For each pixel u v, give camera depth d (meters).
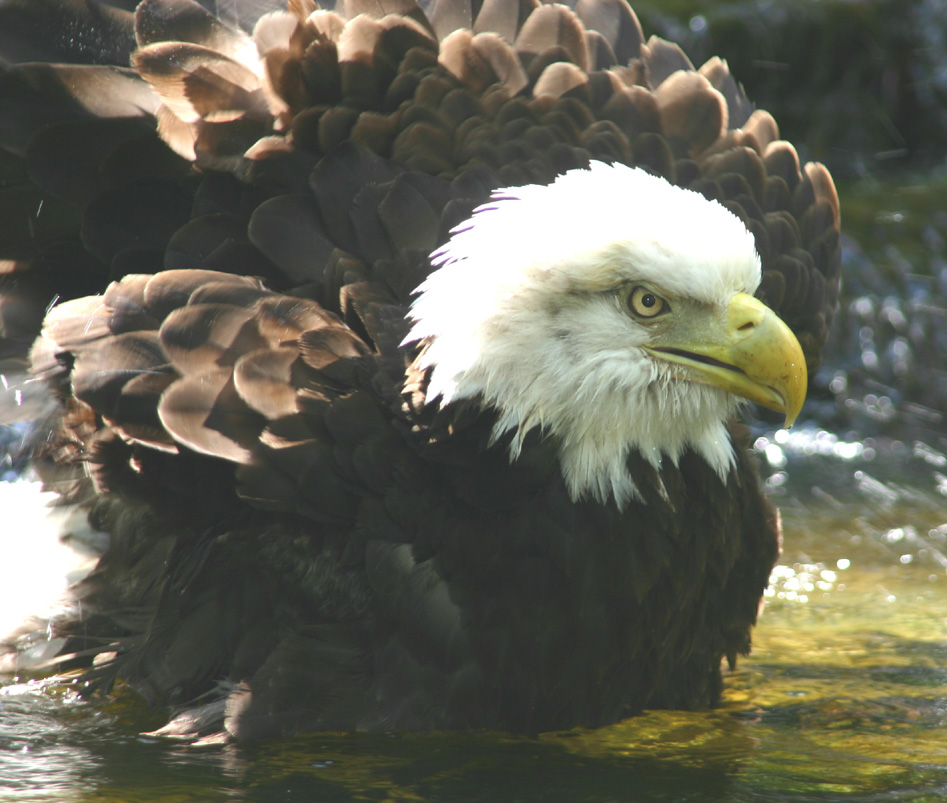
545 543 9.10
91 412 9.95
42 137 10.51
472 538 9.07
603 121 11.03
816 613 12.33
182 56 10.21
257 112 10.42
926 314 21.11
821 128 27.20
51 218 10.80
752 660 11.07
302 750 8.75
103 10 11.20
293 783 8.22
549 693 9.23
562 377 8.93
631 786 8.30
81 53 11.10
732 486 9.77
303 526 9.36
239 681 9.24
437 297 8.92
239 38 10.86
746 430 10.42
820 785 8.31
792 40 26.58
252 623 9.35
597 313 8.94
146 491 9.67
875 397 20.38
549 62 11.45
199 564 9.62
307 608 9.31
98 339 9.28
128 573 10.12
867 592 12.96
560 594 9.16
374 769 8.48
